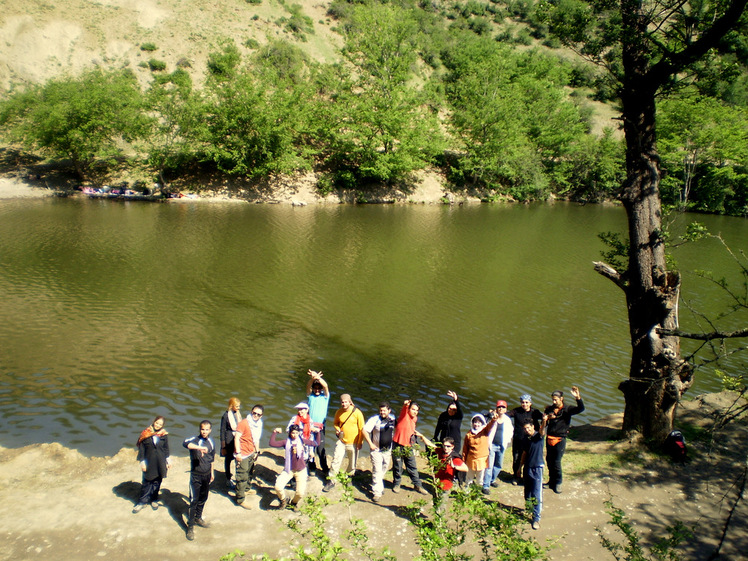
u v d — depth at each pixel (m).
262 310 18.09
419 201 51.94
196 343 15.06
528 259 28.16
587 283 23.73
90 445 9.93
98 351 14.23
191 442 6.82
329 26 73.62
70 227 29.89
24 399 11.55
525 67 64.19
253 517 7.30
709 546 6.89
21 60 51.03
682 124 44.88
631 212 9.13
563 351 15.90
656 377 8.98
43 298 18.20
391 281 22.53
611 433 10.37
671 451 9.06
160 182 44.16
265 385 12.76
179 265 23.22
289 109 44.28
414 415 7.83
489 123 53.03
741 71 8.97
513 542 4.66
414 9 84.00
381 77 50.12
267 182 47.09
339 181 49.62
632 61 9.07
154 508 7.36
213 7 65.75
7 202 37.09
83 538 6.69
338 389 12.79
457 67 67.69
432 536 4.64
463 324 17.80
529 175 57.06
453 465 7.30
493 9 94.50
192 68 56.84
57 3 57.97
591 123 67.88
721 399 11.62
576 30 9.44
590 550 6.76
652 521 7.43
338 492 8.02
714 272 26.88
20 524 6.89
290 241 29.47
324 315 17.95
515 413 8.43
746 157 46.84
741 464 8.95
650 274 9.05
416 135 49.88
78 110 39.31
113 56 55.81
